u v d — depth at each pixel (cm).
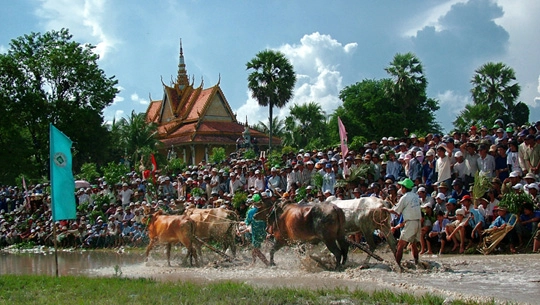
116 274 1362
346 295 950
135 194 2764
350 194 1797
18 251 2673
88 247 2562
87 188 3331
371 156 1925
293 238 1407
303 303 902
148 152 4888
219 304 890
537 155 1565
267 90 4525
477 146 1742
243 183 2317
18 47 4953
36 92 4803
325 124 6019
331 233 1325
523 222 1456
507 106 4728
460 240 1541
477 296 940
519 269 1215
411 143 2073
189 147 5994
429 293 965
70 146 1388
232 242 1636
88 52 5106
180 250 1969
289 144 5825
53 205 1349
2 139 4675
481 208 1535
